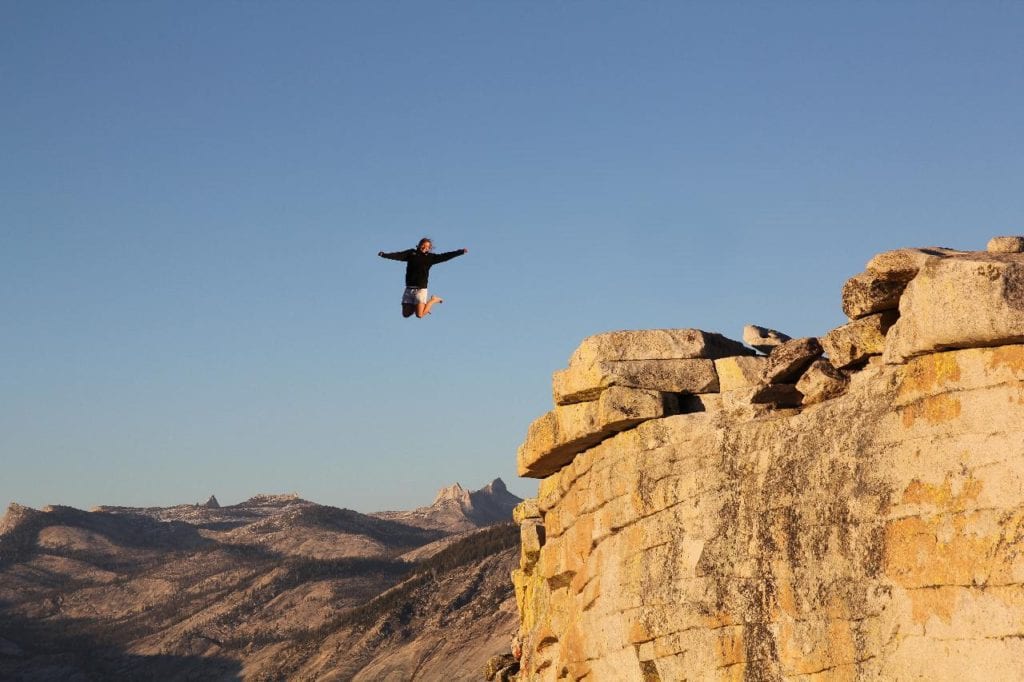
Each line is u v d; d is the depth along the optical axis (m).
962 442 13.38
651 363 19.06
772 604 15.99
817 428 15.65
